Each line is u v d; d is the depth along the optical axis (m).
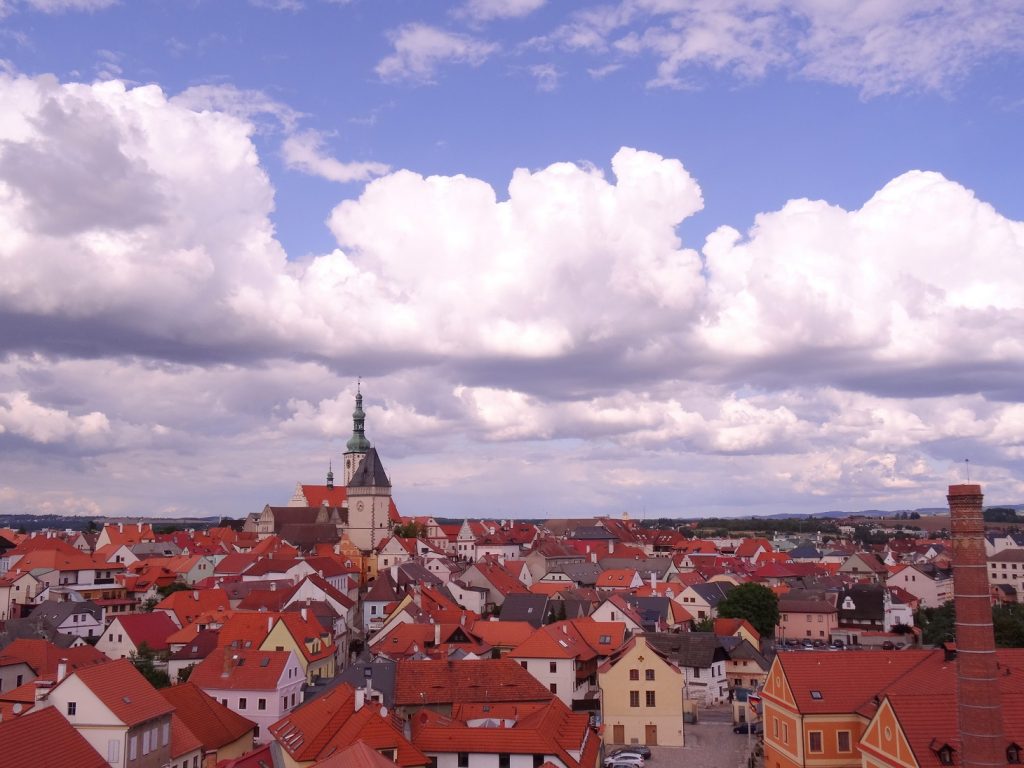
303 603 169.25
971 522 60.59
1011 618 151.88
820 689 80.25
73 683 78.56
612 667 117.69
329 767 58.56
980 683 59.34
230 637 137.62
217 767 79.25
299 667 121.19
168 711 84.19
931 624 194.50
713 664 140.50
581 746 86.12
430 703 98.31
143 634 154.25
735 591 185.75
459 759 81.12
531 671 129.12
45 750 60.47
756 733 118.81
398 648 141.50
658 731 115.31
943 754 61.66
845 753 78.12
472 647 137.00
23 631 172.50
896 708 64.88
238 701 112.56
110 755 77.38
